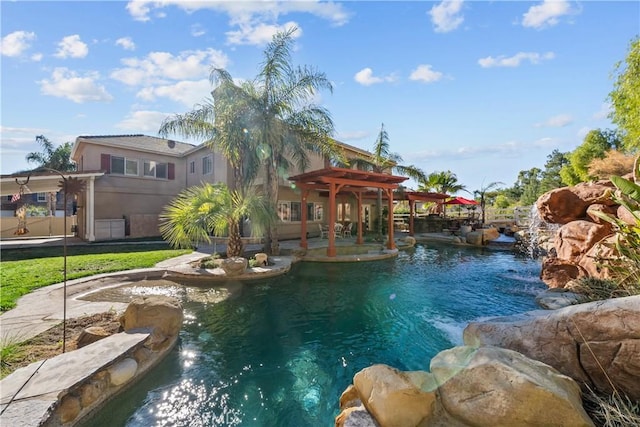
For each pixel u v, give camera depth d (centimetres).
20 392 305
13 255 1188
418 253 1584
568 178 2322
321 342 557
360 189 1673
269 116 1242
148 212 2000
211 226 1101
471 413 275
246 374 451
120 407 373
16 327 504
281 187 1819
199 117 1290
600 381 308
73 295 705
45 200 3170
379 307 745
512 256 1495
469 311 718
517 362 300
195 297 780
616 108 1312
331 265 1231
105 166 1833
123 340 426
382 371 318
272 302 771
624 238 516
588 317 326
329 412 375
